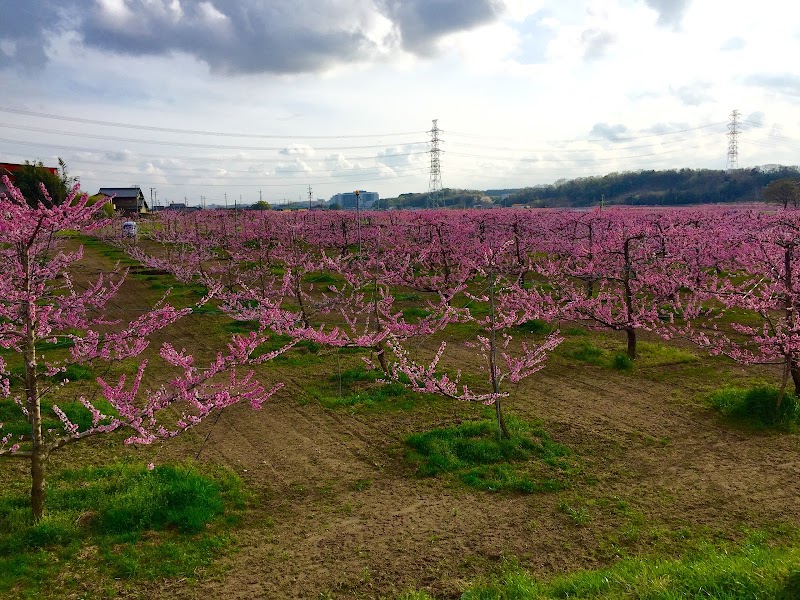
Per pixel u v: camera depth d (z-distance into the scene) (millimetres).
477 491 7457
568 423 9633
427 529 6551
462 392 11266
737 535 6301
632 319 12883
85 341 6938
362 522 6719
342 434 9352
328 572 5750
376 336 11406
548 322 15570
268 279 23609
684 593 4738
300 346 14703
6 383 6781
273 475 7945
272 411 10398
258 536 6438
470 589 5328
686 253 19219
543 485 7535
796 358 9898
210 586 5531
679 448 8664
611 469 8008
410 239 30344
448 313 11922
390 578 5633
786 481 7586
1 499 6910
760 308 10328
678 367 12781
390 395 11086
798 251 12430
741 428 9391
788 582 4691
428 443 8609
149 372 12555
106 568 5766
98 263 30219
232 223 45562
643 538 6277
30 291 6488
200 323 17234
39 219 5953
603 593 4945
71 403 10070
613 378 12078
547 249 25344
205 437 9250
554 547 6148
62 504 6840
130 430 9352
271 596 5383
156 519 6625
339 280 24859
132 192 73438
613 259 16234
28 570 5660
